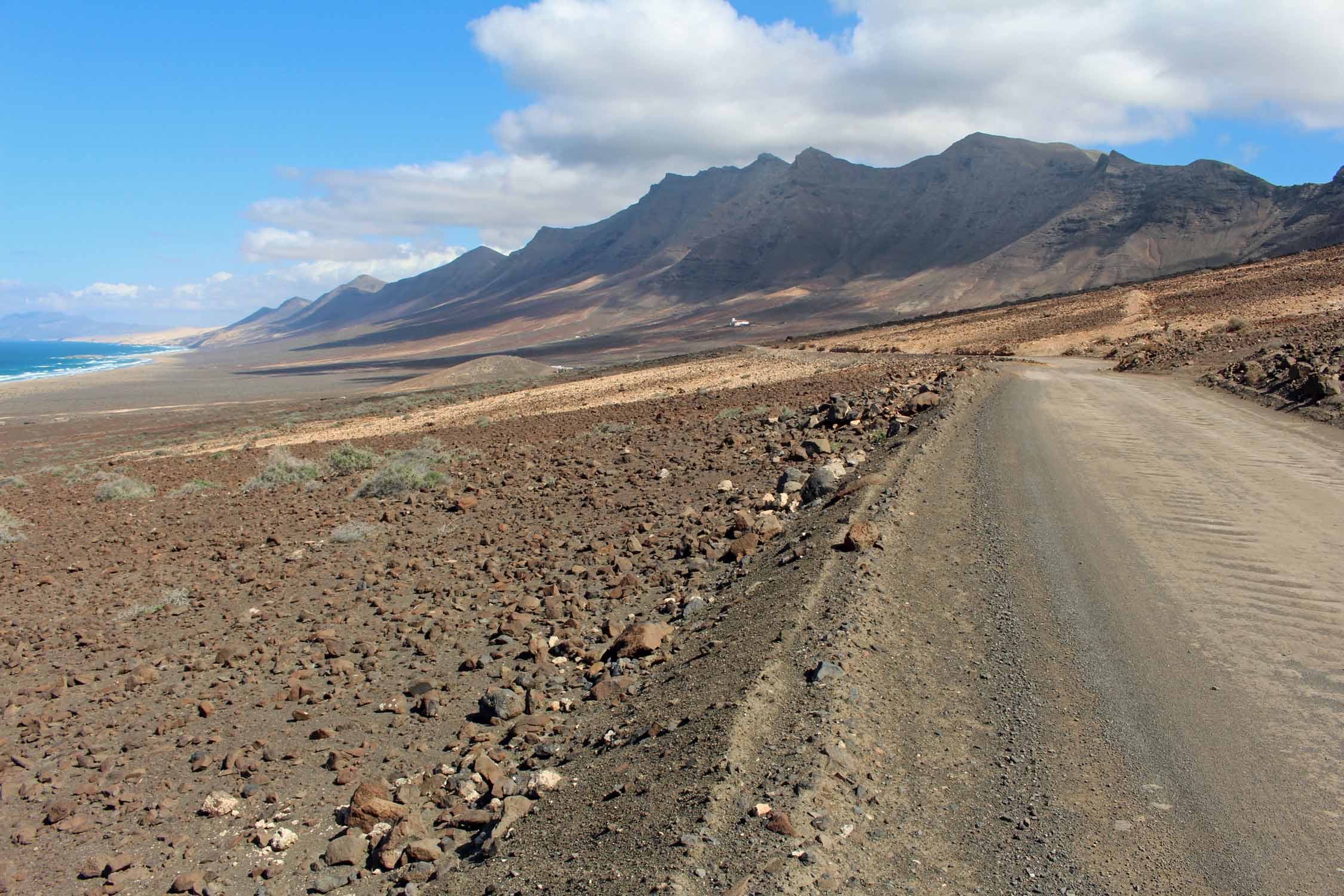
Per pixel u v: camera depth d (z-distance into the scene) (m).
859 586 6.97
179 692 7.54
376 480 18.94
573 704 6.35
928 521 9.37
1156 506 10.13
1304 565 7.74
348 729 6.42
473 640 8.23
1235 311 47.31
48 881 4.75
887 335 73.62
